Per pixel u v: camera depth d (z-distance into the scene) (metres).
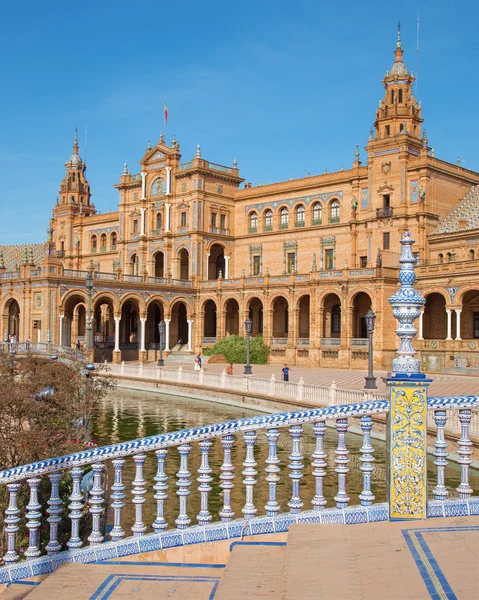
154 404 48.84
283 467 24.94
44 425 18.53
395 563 7.29
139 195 98.50
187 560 8.79
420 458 8.67
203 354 88.56
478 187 77.69
